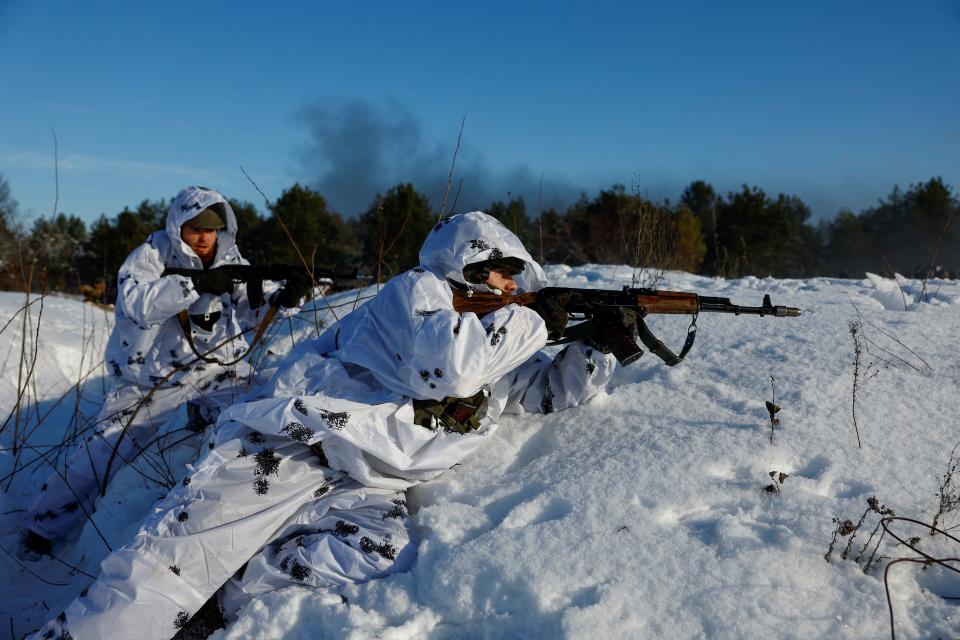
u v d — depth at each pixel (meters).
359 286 5.87
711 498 2.64
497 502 2.81
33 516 3.85
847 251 32.97
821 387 3.34
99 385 6.16
